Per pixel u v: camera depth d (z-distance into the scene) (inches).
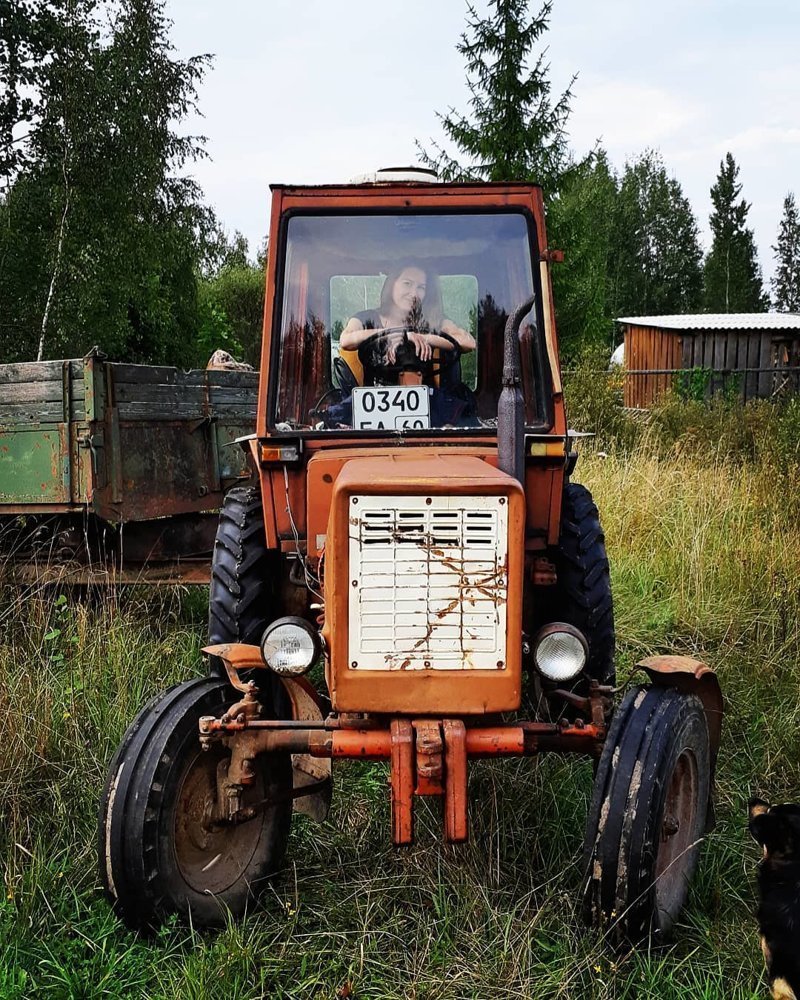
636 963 111.5
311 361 146.5
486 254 146.9
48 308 579.5
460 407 145.8
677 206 2118.6
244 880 127.0
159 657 193.5
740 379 738.2
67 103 599.5
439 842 136.9
